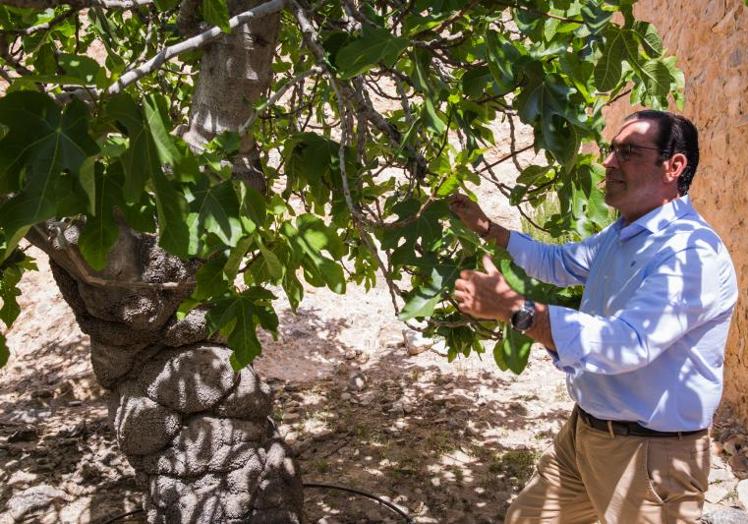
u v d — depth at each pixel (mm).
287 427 5004
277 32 2930
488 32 2320
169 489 3398
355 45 2199
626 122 2520
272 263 2186
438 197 2539
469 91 2479
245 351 2572
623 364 2176
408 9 2428
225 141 2488
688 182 2508
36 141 1522
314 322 6418
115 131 1893
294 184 3270
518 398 5398
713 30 5527
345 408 5281
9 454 4664
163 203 1695
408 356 6008
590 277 2689
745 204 4984
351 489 4238
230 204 2008
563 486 2859
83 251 1724
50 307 6734
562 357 2150
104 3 2170
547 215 7629
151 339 3264
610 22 2373
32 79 1643
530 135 8539
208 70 2885
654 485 2436
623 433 2461
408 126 2994
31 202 1496
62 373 5898
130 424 3355
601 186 3551
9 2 1867
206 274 2361
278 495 3512
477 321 2686
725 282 2361
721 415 5121
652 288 2275
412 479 4395
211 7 1978
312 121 7027
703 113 5688
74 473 4465
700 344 2365
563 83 2375
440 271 2281
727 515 3916
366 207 3156
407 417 5156
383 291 6996
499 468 4508
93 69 2059
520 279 2242
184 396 3318
